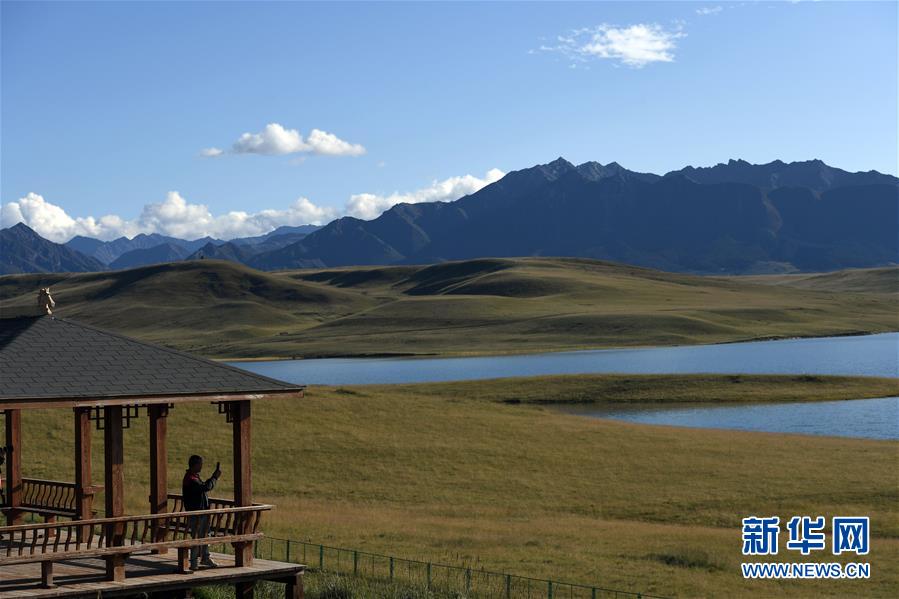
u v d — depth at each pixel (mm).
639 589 32562
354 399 81188
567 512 48938
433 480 57469
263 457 62031
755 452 64938
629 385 112125
